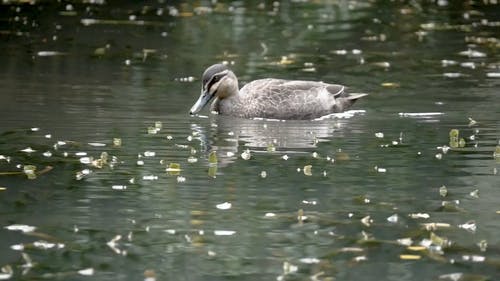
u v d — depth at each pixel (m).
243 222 11.77
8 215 11.92
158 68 21.25
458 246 11.06
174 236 11.33
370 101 18.58
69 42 23.81
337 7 28.83
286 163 14.34
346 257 10.74
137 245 11.05
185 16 27.28
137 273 10.27
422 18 27.28
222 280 10.09
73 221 11.74
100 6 28.61
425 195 12.80
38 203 12.38
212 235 11.35
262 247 11.02
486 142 15.48
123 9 28.28
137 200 12.52
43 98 18.34
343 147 15.32
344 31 25.48
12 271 10.29
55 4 28.75
